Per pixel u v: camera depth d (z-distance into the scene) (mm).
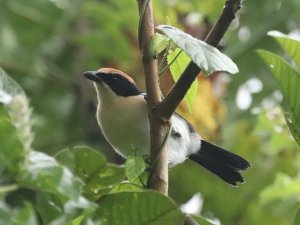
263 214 13891
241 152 14023
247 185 14070
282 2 15289
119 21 14422
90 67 15961
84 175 7430
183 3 13688
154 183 6711
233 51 14805
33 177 5363
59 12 15578
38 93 16188
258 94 14758
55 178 5383
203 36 13672
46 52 16406
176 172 14289
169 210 6457
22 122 5496
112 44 14516
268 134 13953
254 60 14844
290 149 13828
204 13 13672
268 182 13961
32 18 15492
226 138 14039
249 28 15086
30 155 5441
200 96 13555
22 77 16062
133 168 6812
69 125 15867
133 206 6465
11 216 5188
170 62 6902
